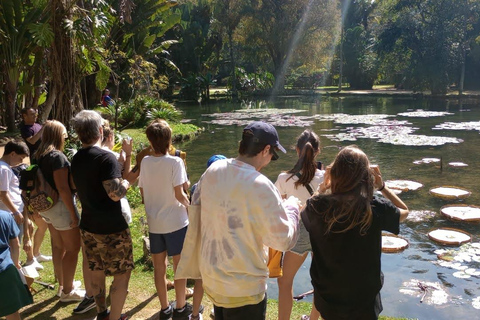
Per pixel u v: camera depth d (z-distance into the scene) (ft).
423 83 97.25
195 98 108.37
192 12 118.32
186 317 10.91
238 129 56.65
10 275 9.18
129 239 10.28
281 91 119.65
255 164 7.34
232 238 7.00
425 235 19.44
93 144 9.95
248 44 121.80
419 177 29.35
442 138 43.42
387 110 73.31
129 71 65.72
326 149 40.14
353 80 129.80
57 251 12.19
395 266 16.52
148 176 10.64
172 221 10.67
